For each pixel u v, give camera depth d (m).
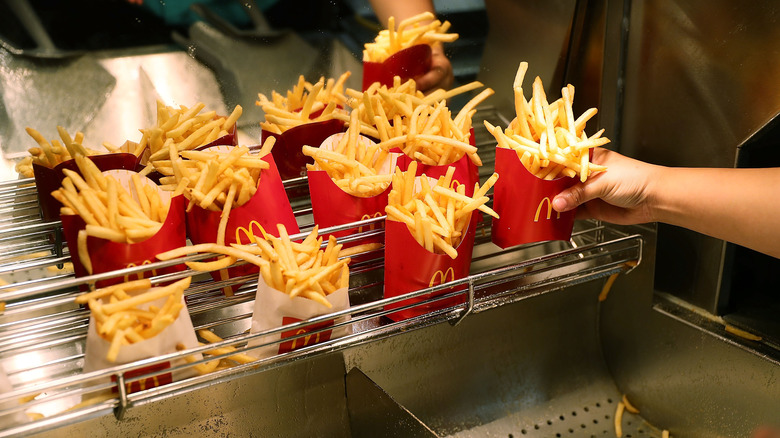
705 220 1.05
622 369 1.40
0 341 0.88
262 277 0.85
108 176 0.86
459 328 1.24
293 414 1.09
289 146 1.11
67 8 1.04
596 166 1.00
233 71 1.18
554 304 1.36
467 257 1.01
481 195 0.96
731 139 1.17
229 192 0.91
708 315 1.25
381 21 1.27
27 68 1.04
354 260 1.10
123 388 0.77
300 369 1.08
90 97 1.10
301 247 0.87
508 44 1.35
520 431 1.25
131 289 0.79
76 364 0.96
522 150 1.01
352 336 0.92
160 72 1.13
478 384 1.27
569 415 1.32
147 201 0.89
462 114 1.11
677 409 1.29
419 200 0.94
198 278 1.09
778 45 1.07
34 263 0.96
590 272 1.14
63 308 1.04
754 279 1.26
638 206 1.11
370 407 1.04
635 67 1.31
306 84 1.24
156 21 1.10
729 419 1.20
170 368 0.79
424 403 1.22
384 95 1.10
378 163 1.05
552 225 1.07
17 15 1.01
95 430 0.93
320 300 0.83
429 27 1.25
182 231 0.92
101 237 0.81
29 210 1.08
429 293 0.94
